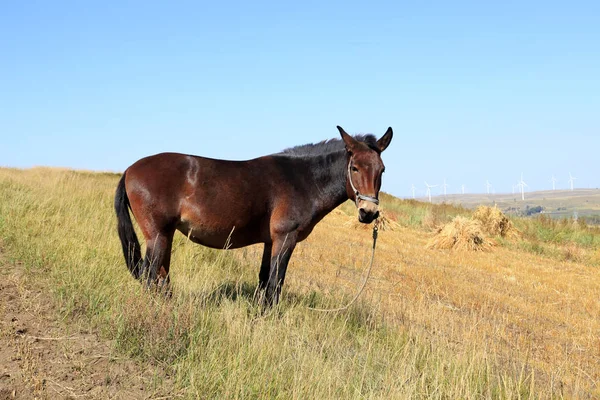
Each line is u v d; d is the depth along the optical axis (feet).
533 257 54.95
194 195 19.70
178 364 15.35
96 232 28.09
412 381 17.19
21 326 16.21
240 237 20.95
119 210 19.95
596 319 31.73
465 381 17.81
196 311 18.53
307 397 15.07
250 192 20.31
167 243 19.86
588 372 22.74
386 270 39.50
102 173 135.23
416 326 24.47
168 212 19.62
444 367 19.53
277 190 20.86
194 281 23.93
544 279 42.65
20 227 26.73
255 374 15.51
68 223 29.73
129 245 19.88
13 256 22.40
